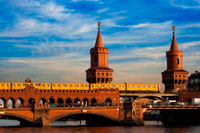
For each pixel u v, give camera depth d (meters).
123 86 164.38
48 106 114.38
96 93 150.38
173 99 178.12
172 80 181.88
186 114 151.88
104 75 165.38
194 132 103.00
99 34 173.12
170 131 105.25
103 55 169.88
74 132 98.50
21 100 139.88
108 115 123.81
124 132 100.38
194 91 173.75
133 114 127.19
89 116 139.88
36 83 143.38
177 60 185.50
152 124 137.62
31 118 111.56
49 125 113.06
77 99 155.62
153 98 173.62
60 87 148.25
